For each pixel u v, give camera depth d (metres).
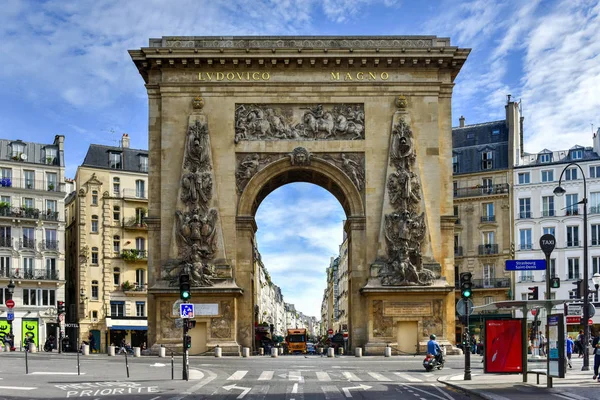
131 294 108.69
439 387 42.41
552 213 106.50
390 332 71.56
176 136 74.44
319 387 42.75
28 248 101.69
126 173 111.62
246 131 74.81
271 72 75.25
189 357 68.88
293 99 75.06
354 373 52.41
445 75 75.94
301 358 68.62
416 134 74.75
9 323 96.69
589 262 103.88
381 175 74.25
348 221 74.62
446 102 76.00
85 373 51.28
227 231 73.38
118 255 108.94
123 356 71.88
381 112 74.94
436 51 74.44
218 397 37.62
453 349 71.31
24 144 105.38
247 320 73.50
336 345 104.25
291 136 74.81
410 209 73.19
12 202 101.88
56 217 104.75
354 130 74.75
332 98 75.12
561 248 105.50
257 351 81.62
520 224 108.12
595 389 38.97
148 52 74.00
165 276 71.81
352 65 74.94
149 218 74.12
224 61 74.44
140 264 110.31
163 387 42.25
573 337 99.56
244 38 75.25
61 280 103.38
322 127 74.75
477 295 109.31
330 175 74.62
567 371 52.78
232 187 74.00
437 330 71.62
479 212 110.94
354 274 73.62
